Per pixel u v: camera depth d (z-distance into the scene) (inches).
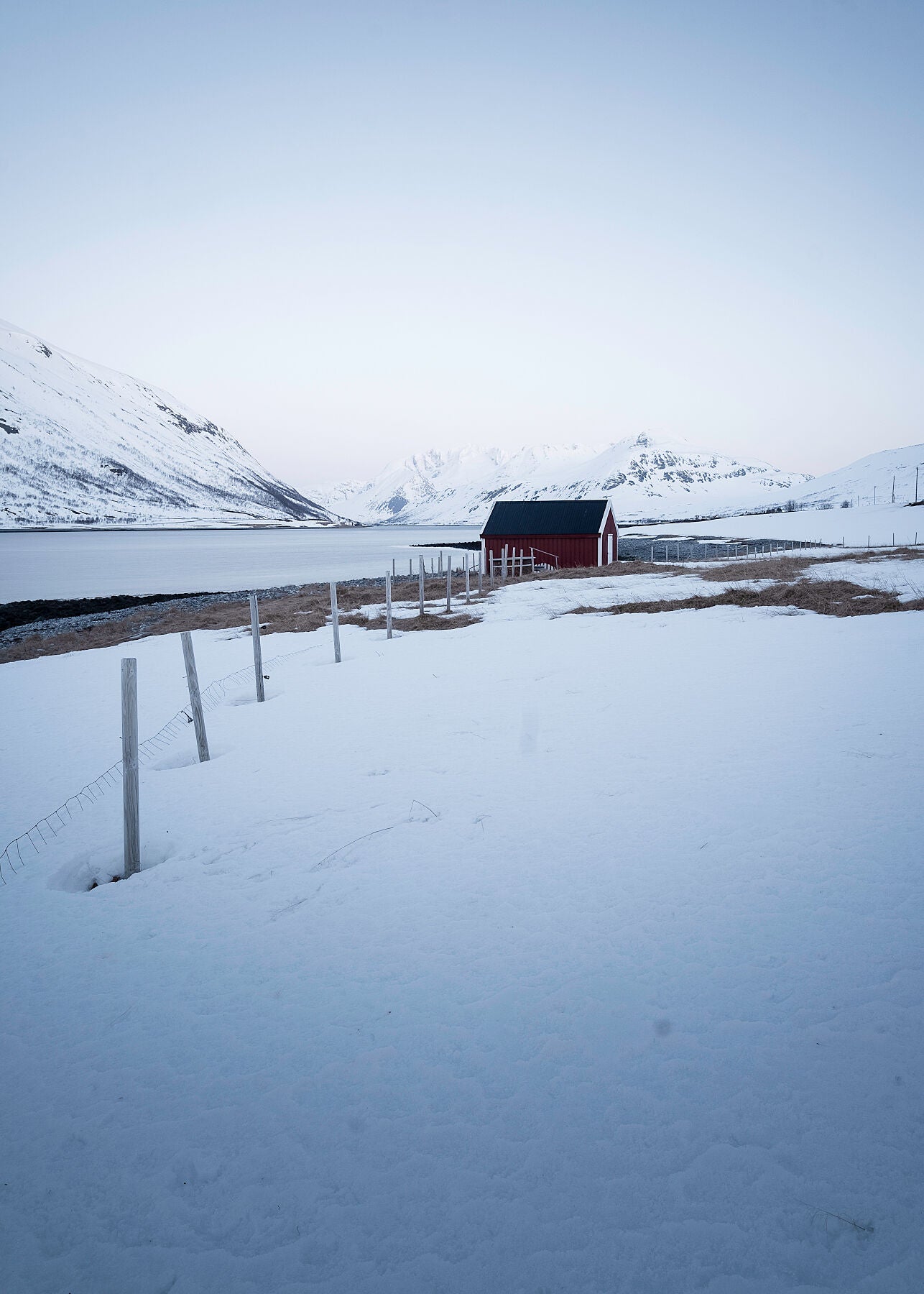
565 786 311.0
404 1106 142.3
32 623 1589.6
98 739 479.8
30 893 260.7
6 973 205.9
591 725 399.2
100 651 898.1
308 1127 139.3
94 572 2950.3
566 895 219.8
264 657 747.4
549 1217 115.9
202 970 198.5
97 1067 162.4
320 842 278.1
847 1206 112.3
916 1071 138.0
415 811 297.9
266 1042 165.9
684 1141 127.4
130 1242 118.8
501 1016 166.7
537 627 829.8
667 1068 145.2
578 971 181.2
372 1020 169.8
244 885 248.5
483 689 516.7
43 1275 113.7
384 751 386.6
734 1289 101.8
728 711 407.8
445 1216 118.0
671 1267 106.0
